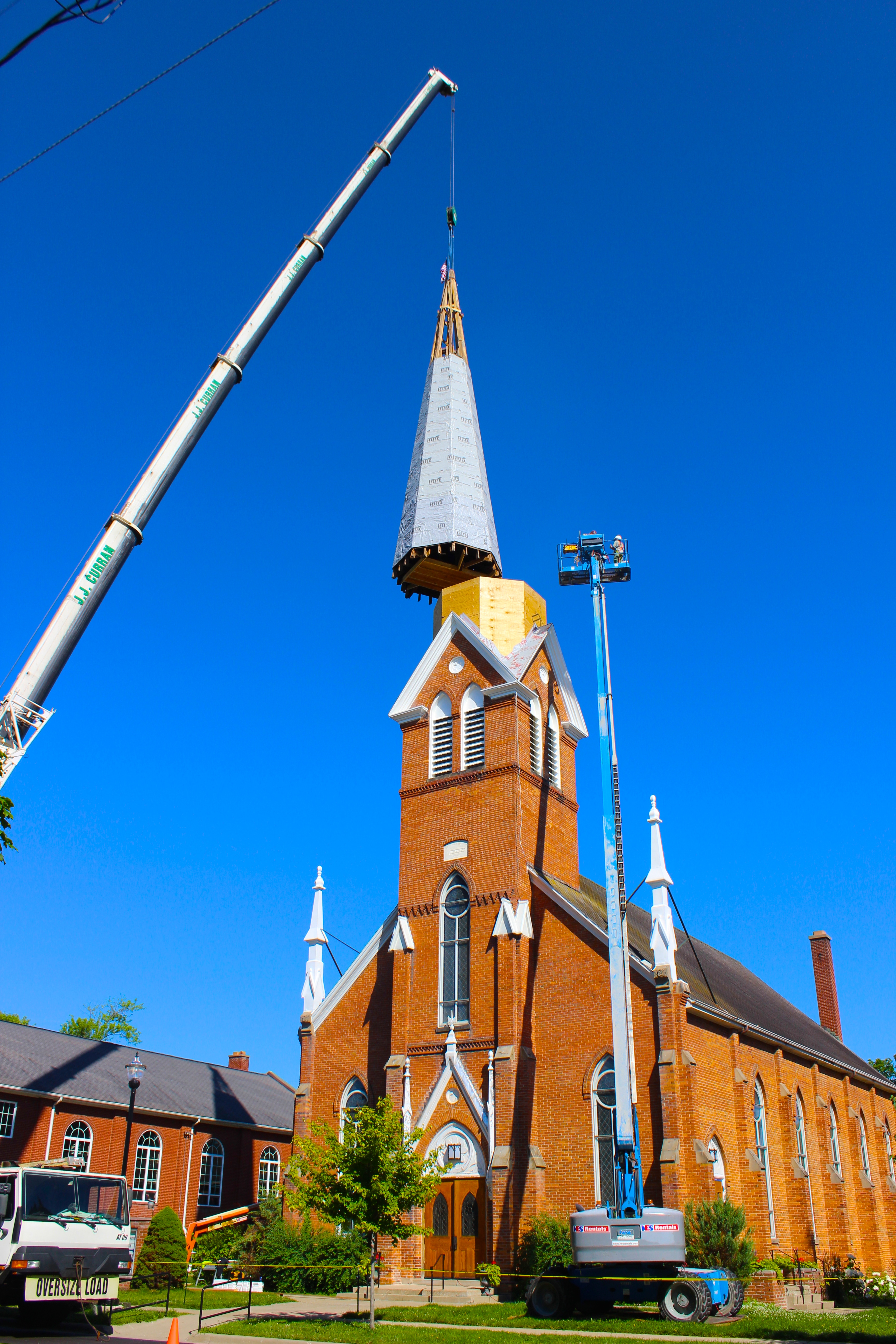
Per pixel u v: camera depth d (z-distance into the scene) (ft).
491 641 145.18
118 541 99.96
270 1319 90.02
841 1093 168.76
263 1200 133.18
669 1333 80.64
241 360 111.96
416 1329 80.89
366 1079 132.46
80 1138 158.10
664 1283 89.76
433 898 132.36
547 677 147.64
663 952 113.80
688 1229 99.96
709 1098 116.88
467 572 163.02
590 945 120.57
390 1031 131.44
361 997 137.39
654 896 117.19
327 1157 87.61
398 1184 86.33
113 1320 89.20
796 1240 130.31
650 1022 112.68
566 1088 116.47
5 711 90.84
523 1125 115.14
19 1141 149.48
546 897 126.21
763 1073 136.15
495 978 122.42
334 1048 136.77
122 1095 166.40
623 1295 90.38
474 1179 114.73
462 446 167.63
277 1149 196.34
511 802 130.21
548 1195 113.29
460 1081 119.24
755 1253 109.70
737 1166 118.93
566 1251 104.01
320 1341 75.51
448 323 181.78
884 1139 187.21
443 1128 119.24
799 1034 173.78
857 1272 142.00
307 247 119.44
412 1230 85.87
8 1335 76.28
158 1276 126.41
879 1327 83.71
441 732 142.31
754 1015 154.61
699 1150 106.83
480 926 126.72
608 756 115.65
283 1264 117.80
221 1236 135.54
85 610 97.14
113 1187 86.33
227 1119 181.98
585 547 124.88
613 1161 110.93
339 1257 116.88
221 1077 203.92
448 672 144.25
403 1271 114.83
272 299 115.65
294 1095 216.74
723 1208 101.35
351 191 124.77
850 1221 160.45
